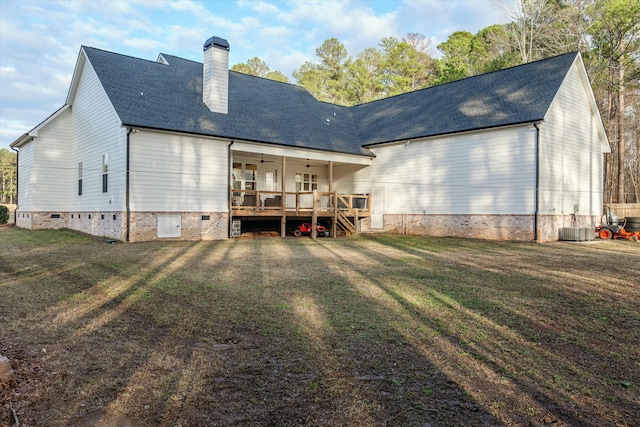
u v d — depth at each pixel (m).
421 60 45.34
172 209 15.19
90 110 17.08
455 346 4.57
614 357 4.33
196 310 5.84
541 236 15.83
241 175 20.34
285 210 17.89
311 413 3.07
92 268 9.11
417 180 19.42
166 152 15.04
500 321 5.50
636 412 3.21
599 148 20.00
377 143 20.62
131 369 3.78
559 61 17.78
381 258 11.43
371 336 4.84
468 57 38.47
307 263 10.38
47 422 2.82
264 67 48.31
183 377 3.63
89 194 17.06
